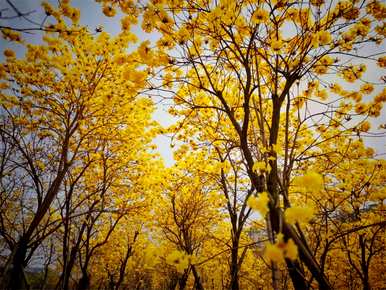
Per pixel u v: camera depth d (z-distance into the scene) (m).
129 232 13.86
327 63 3.52
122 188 8.58
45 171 6.87
